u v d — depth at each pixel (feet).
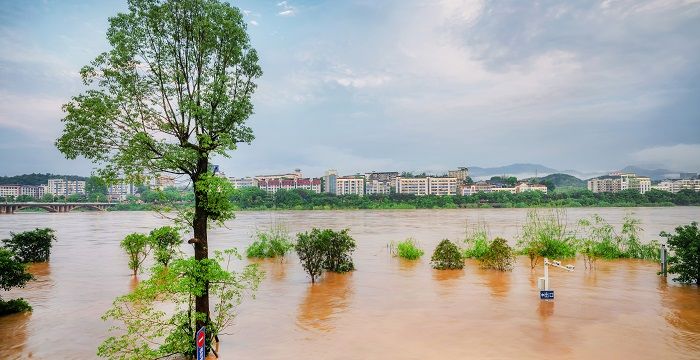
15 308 49.80
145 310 35.32
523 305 49.21
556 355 34.22
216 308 39.47
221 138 36.68
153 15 36.63
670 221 204.95
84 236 158.40
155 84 37.06
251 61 40.52
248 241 127.95
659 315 44.65
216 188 35.50
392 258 88.58
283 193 471.62
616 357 33.68
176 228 37.45
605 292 55.01
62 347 38.88
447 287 59.41
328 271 72.59
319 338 39.34
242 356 35.40
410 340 38.22
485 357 33.99
